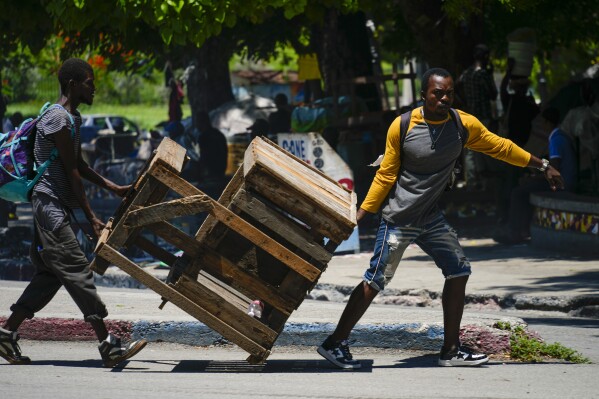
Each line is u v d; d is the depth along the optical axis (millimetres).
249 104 78500
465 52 45375
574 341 21453
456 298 17719
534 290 27688
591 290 27297
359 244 42406
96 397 14820
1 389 15422
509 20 54906
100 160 64000
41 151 17078
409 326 19234
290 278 17000
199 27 36219
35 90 129000
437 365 18094
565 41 54906
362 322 19438
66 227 17078
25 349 19625
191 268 16875
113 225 18000
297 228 16703
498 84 91500
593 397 15164
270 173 16438
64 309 21984
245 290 17047
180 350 19797
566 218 36062
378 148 49125
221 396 15016
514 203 39656
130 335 19938
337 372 17406
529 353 18734
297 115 53781
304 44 70562
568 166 38062
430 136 16922
